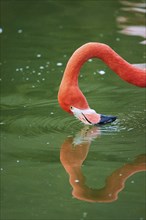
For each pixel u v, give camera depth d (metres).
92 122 9.60
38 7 17.48
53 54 14.07
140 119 10.57
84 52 9.59
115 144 9.69
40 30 15.66
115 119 9.69
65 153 9.45
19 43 14.86
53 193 8.38
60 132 10.16
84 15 16.62
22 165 9.13
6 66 13.45
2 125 10.48
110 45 14.30
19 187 8.54
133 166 9.10
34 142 9.82
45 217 7.75
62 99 9.60
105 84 12.23
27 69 13.22
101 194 8.36
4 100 11.62
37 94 11.89
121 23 15.78
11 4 17.70
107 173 8.88
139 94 11.70
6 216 7.78
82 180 8.73
